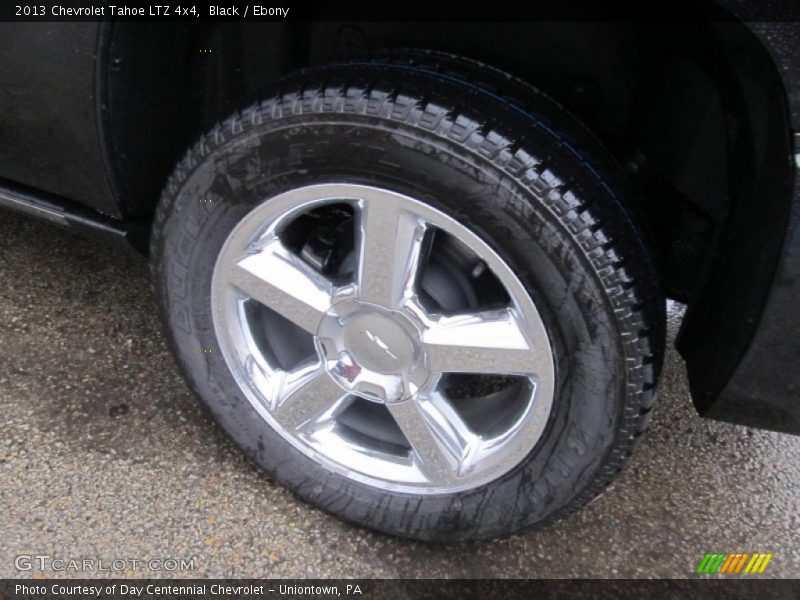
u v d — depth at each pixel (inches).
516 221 57.7
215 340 74.0
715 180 67.7
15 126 70.5
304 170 61.8
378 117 57.5
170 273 71.5
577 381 62.6
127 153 70.6
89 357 92.5
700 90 65.1
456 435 71.3
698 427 95.9
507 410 71.9
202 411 84.5
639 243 61.2
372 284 65.2
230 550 75.8
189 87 73.7
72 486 79.1
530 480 68.9
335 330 69.8
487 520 72.6
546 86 71.2
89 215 76.5
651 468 90.4
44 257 104.5
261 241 67.9
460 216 59.4
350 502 76.7
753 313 56.7
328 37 75.2
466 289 68.4
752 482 90.0
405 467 74.7
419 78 59.0
